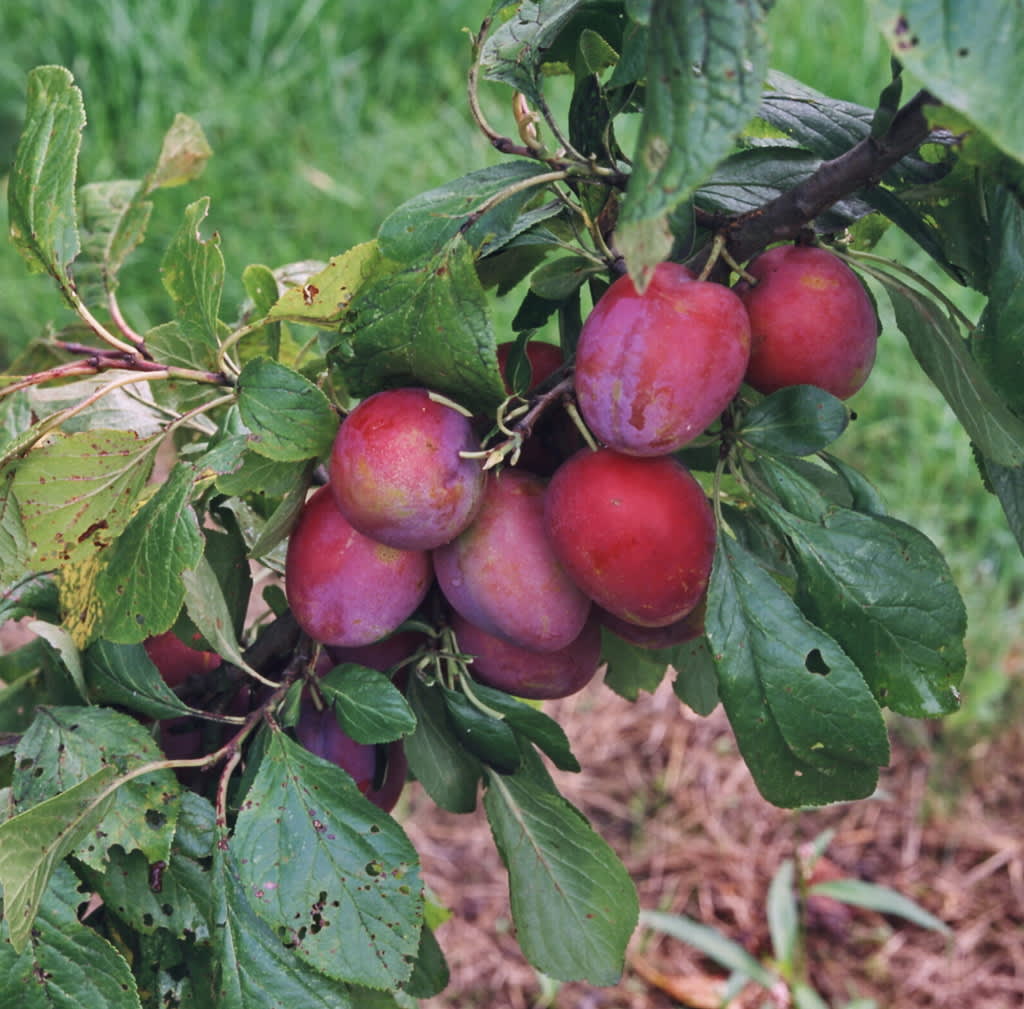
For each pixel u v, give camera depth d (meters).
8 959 0.48
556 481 0.48
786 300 0.47
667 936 1.11
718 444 0.51
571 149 0.48
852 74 1.67
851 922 1.12
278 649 0.54
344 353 0.48
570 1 0.50
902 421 1.45
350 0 1.96
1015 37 0.36
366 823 0.48
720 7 0.38
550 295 0.49
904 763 1.24
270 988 0.48
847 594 0.47
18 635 1.14
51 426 0.48
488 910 1.14
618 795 1.22
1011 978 1.07
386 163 1.74
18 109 1.81
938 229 0.49
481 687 0.50
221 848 0.48
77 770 0.49
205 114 1.77
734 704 0.46
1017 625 1.29
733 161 0.50
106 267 0.60
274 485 0.49
